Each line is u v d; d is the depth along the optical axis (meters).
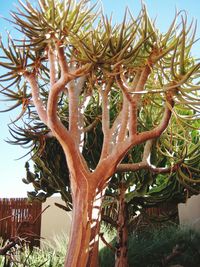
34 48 3.24
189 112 4.45
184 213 6.97
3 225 6.31
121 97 4.10
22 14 3.15
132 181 3.85
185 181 3.64
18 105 3.52
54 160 3.89
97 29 3.64
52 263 3.99
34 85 3.24
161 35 3.33
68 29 3.00
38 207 6.77
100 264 4.53
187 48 3.14
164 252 4.84
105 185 2.83
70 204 4.00
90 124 3.97
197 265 4.71
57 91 2.71
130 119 2.86
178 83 2.68
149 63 2.99
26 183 4.36
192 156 3.65
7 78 3.31
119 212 3.84
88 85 3.46
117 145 2.88
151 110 4.00
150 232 6.12
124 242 3.72
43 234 6.86
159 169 3.29
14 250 2.80
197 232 5.72
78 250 2.56
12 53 3.25
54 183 3.95
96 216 2.70
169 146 3.76
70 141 2.78
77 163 2.78
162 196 3.82
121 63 2.82
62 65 2.75
